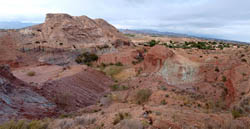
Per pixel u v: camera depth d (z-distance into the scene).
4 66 13.83
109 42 56.09
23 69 27.19
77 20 59.69
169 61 23.31
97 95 19.77
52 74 22.22
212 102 13.76
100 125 6.52
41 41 44.06
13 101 11.23
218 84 17.53
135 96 16.30
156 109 9.30
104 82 24.83
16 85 13.39
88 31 56.56
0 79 11.91
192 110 9.45
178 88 18.50
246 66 17.61
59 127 6.41
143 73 25.02
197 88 18.05
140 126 5.86
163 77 21.45
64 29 51.03
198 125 6.26
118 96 17.75
